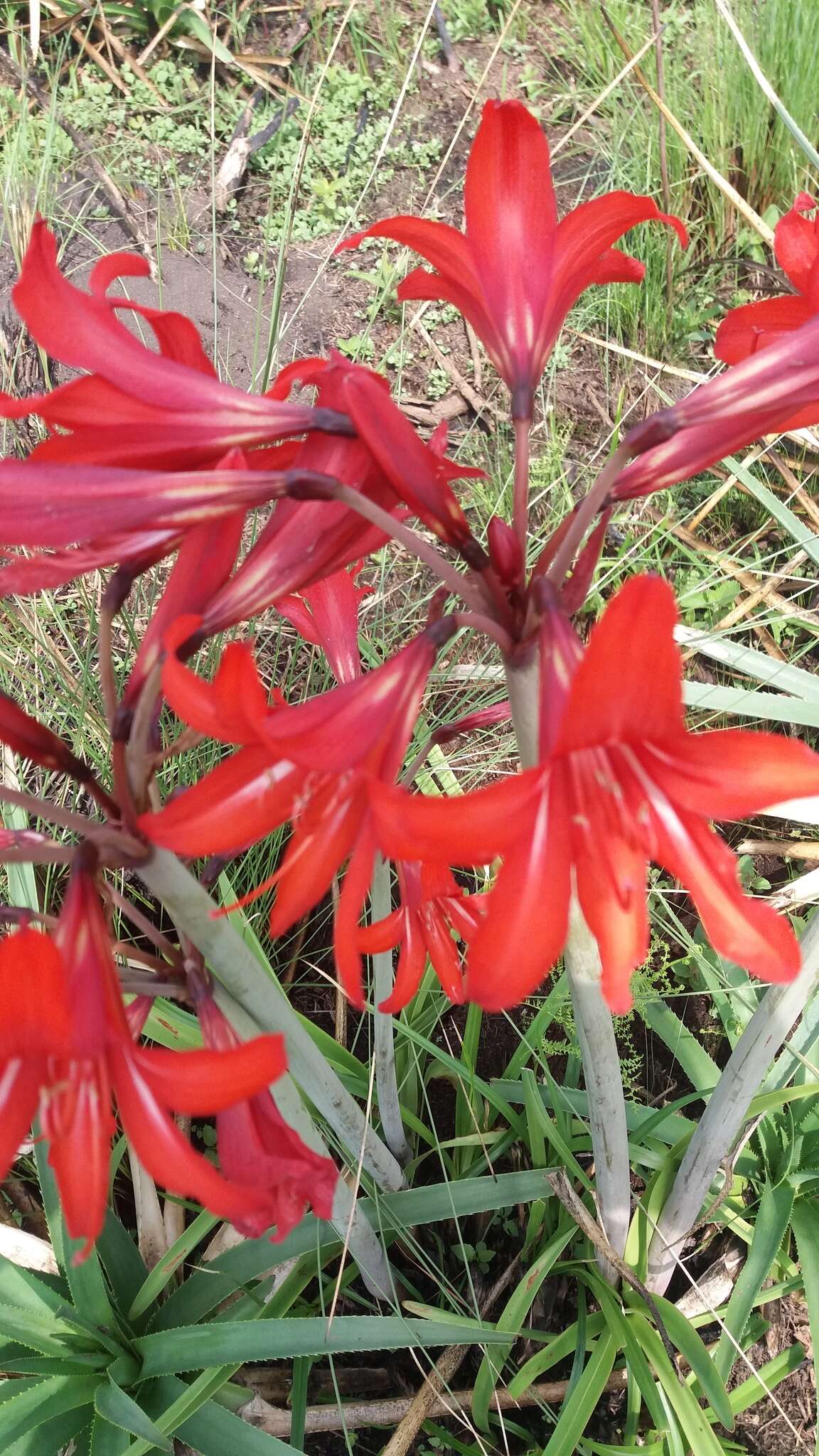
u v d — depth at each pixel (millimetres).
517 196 375
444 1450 698
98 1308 614
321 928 904
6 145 1184
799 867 966
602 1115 542
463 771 937
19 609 897
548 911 312
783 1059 745
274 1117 397
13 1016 296
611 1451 656
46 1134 323
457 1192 650
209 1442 590
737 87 1278
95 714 874
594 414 1189
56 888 875
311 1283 741
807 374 346
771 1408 727
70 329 331
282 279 800
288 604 535
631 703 301
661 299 1236
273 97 1400
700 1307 747
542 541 1000
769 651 1070
